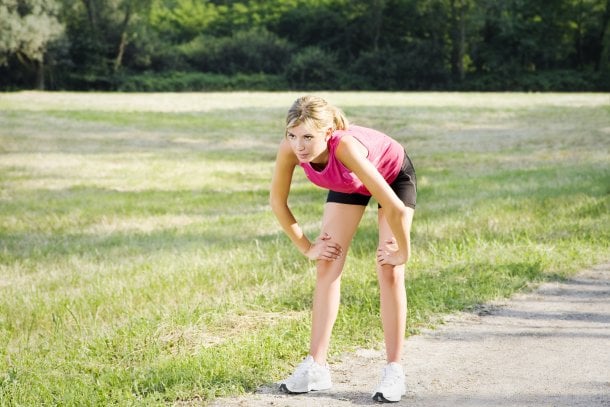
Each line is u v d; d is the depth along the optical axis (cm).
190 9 7719
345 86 6900
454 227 888
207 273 703
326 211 397
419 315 546
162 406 376
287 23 7625
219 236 952
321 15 7412
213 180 1603
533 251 749
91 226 1084
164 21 7656
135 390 404
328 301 400
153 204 1270
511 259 722
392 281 393
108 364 452
